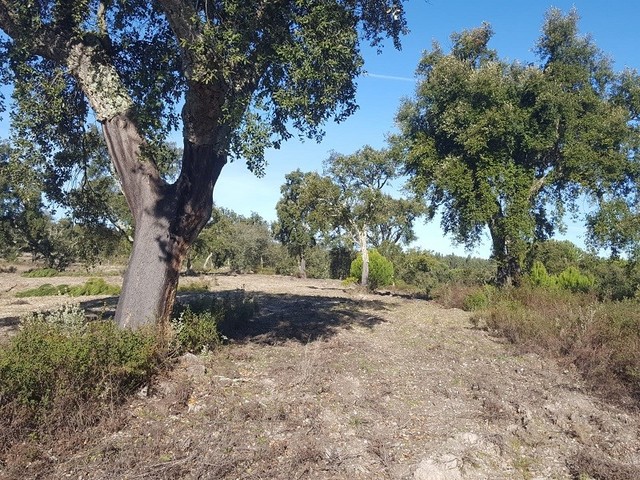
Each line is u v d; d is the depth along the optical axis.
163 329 6.20
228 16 6.42
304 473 3.88
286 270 42.28
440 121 16.70
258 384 5.79
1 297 19.12
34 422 4.18
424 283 26.98
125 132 6.94
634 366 6.69
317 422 4.79
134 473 3.69
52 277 32.53
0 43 7.29
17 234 21.34
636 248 15.09
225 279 29.62
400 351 8.00
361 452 4.31
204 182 6.87
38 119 7.14
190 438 4.28
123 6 7.71
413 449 4.42
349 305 14.52
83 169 9.02
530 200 17.08
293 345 8.00
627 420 5.39
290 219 38.66
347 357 7.34
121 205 12.78
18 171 7.41
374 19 8.28
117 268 39.94
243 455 4.05
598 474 4.09
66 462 3.83
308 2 5.96
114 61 7.73
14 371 4.25
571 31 16.14
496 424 5.10
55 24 6.91
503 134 15.27
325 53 6.11
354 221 23.47
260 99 5.98
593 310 9.16
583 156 15.03
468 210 15.83
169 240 6.77
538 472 4.18
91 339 4.98
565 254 24.70
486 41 17.75
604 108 15.62
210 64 5.79
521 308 11.37
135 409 4.82
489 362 7.54
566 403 5.80
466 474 4.04
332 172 23.53
